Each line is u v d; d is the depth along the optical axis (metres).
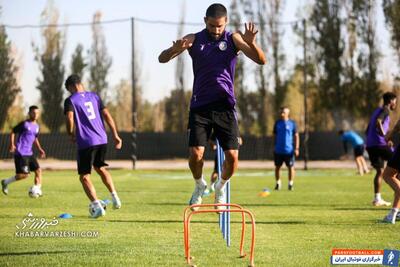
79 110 16.16
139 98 82.19
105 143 16.42
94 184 32.22
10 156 53.47
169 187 30.52
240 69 74.12
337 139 61.41
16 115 53.06
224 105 12.16
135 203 22.08
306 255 12.10
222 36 12.02
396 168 16.66
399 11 69.19
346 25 72.38
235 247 12.95
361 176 40.53
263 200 23.64
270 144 60.75
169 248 12.74
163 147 60.31
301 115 74.38
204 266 11.02
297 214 18.88
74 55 71.50
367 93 71.81
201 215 18.33
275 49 73.25
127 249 12.62
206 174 42.22
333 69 72.44
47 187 29.61
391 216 16.81
